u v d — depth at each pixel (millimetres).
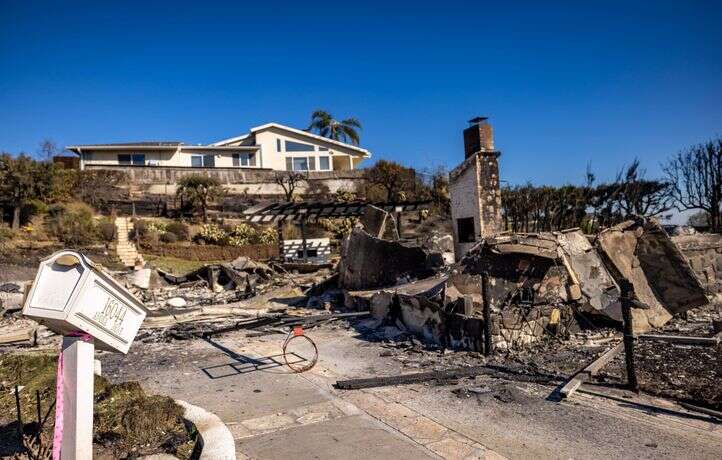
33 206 29781
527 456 5004
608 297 10078
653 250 10859
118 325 4152
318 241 27125
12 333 12180
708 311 11719
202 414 5457
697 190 25266
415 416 6148
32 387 6473
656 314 10492
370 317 12641
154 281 21859
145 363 9398
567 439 5348
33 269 23203
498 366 8062
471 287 10141
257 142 48594
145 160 44312
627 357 6691
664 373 7270
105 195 37812
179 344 11062
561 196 22578
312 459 5008
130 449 4766
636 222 11016
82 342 3928
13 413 5707
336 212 25516
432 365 8406
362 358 9133
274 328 12367
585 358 8297
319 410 6449
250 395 7227
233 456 4508
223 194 41812
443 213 35125
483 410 6270
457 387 7188
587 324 10156
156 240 31812
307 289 18078
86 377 3953
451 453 5098
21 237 27234
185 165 45344
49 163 32312
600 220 21859
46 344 11305
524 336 9211
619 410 6070
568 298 10000
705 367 7445
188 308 15906
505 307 9805
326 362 9000
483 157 14773
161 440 4980
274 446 5344
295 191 44969
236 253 32000
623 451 5027
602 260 10531
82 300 3771
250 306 16078
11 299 16094
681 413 5867
